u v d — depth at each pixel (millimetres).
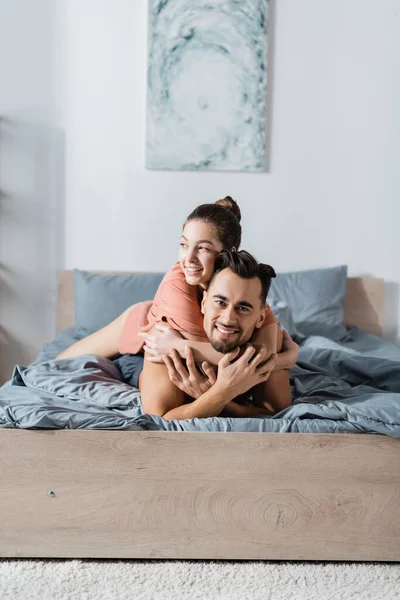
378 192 3682
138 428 1958
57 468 1939
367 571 1939
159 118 3549
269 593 1808
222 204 2338
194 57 3529
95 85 3547
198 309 2064
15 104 3537
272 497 1958
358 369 2488
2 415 1990
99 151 3578
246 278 1901
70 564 1936
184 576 1885
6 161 3559
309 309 3438
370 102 3637
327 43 3600
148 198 3611
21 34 3510
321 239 3688
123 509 1952
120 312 3311
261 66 3555
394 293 3740
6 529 1951
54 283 3617
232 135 3580
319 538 1971
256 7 3523
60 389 2244
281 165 3643
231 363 1978
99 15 3518
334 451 1952
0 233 3588
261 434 1941
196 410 1996
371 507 1968
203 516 1957
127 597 1771
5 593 1775
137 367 2420
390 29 3609
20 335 3645
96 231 3613
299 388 2320
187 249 2004
